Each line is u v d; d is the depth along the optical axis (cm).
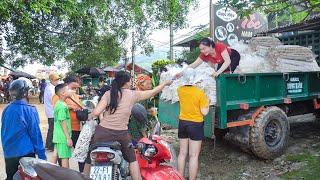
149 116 541
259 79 611
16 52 2269
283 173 554
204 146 743
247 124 594
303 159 609
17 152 387
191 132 495
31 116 395
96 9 1958
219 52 576
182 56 2156
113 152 342
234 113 601
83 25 2064
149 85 556
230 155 673
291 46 704
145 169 399
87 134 444
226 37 1612
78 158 448
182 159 511
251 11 587
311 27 980
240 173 574
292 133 808
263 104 614
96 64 3097
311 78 720
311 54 725
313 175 530
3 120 398
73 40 2258
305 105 759
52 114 712
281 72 649
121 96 383
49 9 1595
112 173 347
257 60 656
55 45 2048
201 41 569
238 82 581
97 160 347
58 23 2083
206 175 568
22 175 309
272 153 610
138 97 400
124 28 2202
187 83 488
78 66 3139
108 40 2334
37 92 3547
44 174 296
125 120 386
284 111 681
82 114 432
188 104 495
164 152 397
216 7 1598
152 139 399
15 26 1980
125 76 388
